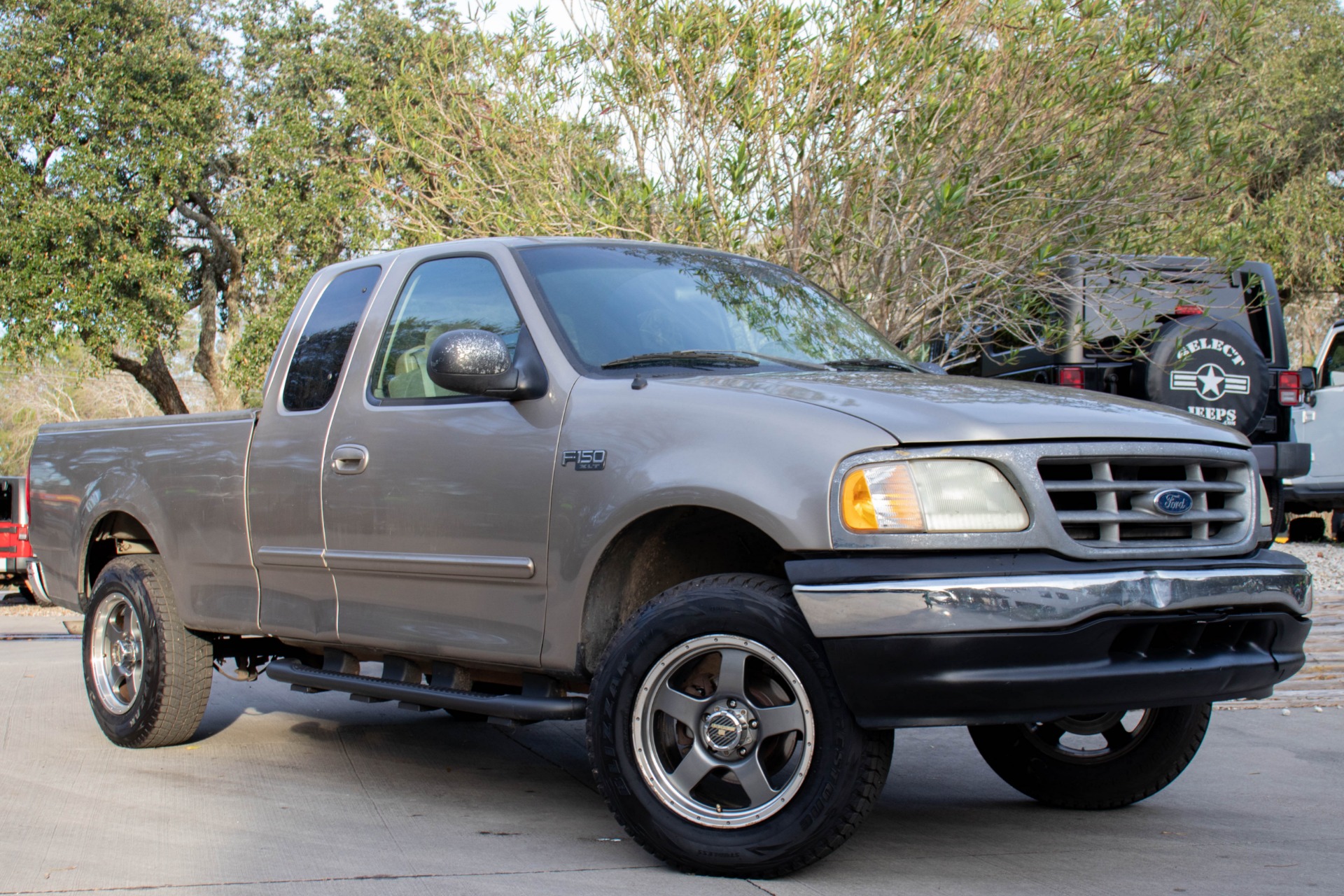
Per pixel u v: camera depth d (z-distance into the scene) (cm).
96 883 337
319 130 2430
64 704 647
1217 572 328
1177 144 792
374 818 417
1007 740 444
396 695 421
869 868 352
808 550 319
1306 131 2217
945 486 318
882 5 777
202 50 2636
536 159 853
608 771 348
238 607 491
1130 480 335
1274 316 1094
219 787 464
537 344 399
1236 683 336
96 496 564
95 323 2250
